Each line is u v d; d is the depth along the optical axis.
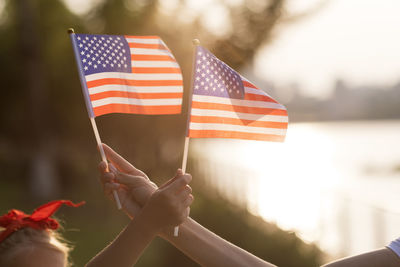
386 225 7.63
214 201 10.09
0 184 25.34
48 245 1.79
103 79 2.04
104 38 2.11
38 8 24.09
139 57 2.15
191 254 1.71
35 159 20.23
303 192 11.00
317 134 85.06
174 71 2.17
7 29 27.95
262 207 10.45
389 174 26.92
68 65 23.28
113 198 1.74
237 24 13.36
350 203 8.84
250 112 2.08
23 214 1.87
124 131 17.83
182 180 1.53
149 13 15.42
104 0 17.17
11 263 1.71
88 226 15.56
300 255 7.27
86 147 25.92
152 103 2.13
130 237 1.52
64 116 24.34
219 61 2.06
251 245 7.44
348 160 34.47
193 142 20.06
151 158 18.62
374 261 1.63
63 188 22.70
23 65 20.09
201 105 2.03
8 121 30.08
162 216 1.52
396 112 164.38
